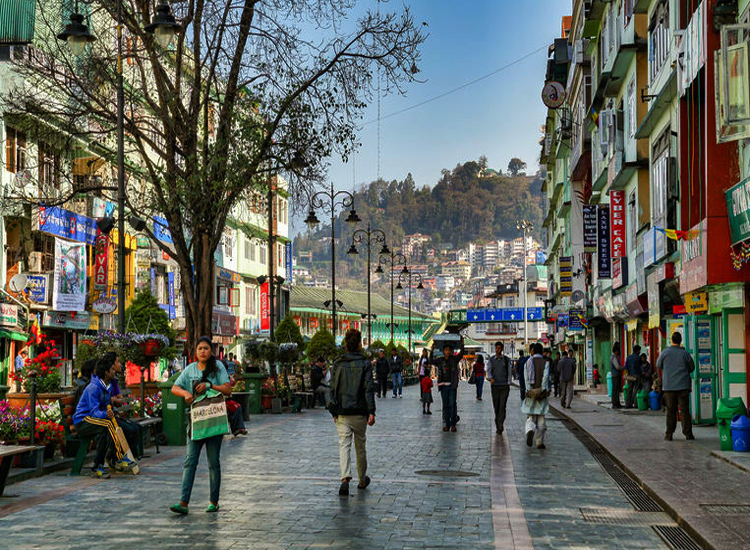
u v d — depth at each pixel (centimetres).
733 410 1445
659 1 2381
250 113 2177
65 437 1375
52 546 792
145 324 3572
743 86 1302
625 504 1026
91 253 3616
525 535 841
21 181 3019
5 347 2998
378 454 1555
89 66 2170
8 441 1255
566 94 4691
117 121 2089
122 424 1349
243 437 1903
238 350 5909
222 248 5472
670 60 2230
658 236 2333
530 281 12438
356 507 998
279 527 880
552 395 4312
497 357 1988
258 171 2153
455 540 817
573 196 5022
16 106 2467
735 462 1293
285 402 2994
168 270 4494
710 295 1867
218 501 1019
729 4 1586
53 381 1416
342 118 2169
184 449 1652
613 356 2903
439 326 10931
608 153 3183
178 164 2384
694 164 1823
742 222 1495
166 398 1734
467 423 2342
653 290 2380
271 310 3550
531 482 1206
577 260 4991
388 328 10688
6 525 892
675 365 1684
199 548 783
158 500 1047
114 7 2116
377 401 3900
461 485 1173
